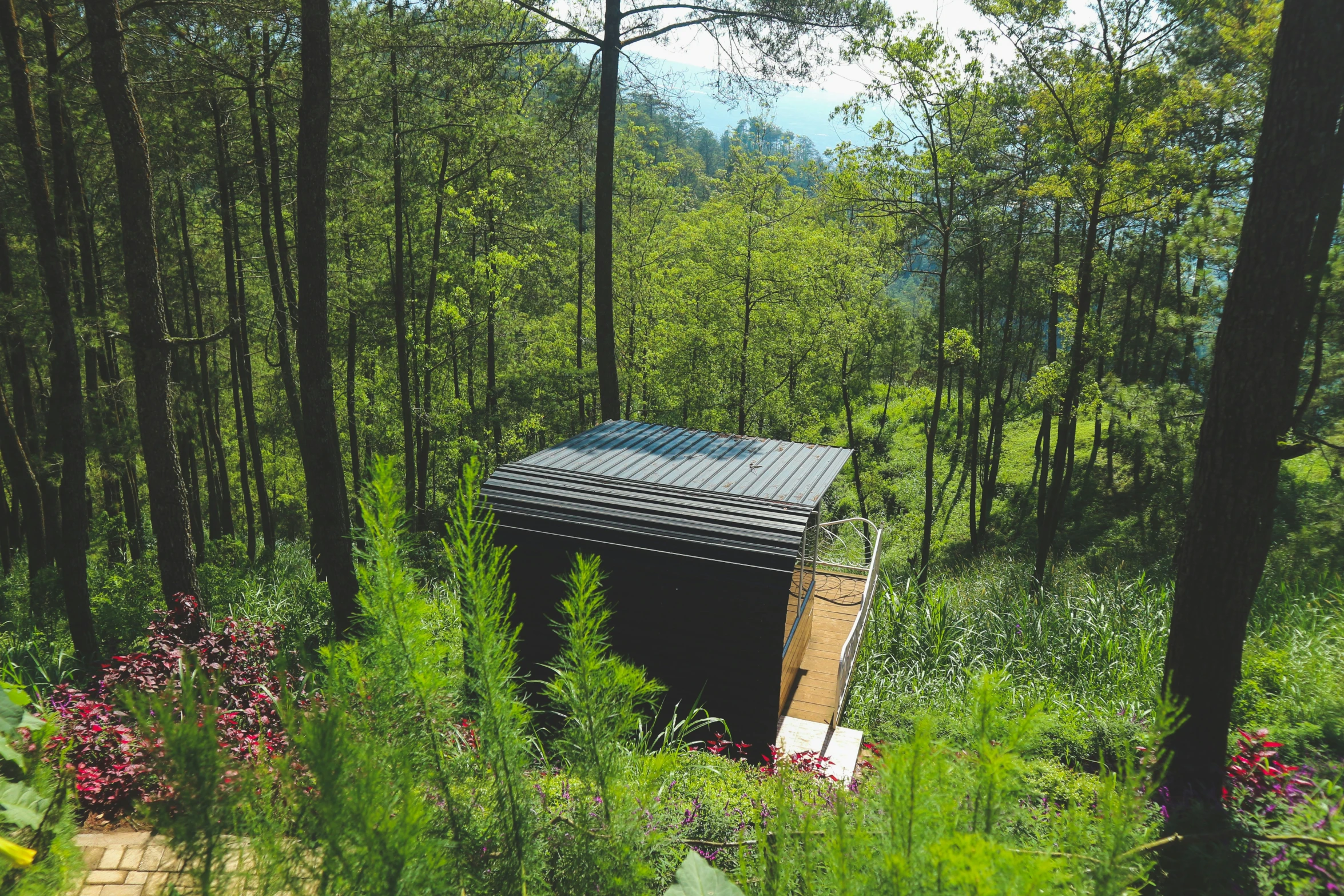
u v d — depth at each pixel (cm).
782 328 2603
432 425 2180
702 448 940
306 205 980
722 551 706
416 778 163
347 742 141
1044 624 1022
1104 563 2050
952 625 1037
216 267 2412
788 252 2623
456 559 177
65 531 1019
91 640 1036
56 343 1042
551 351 2981
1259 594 1029
